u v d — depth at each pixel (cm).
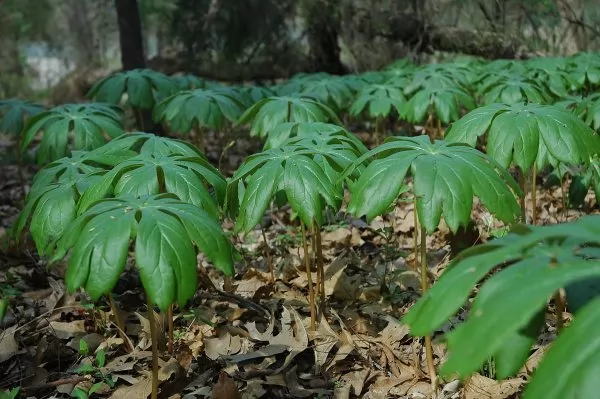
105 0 1262
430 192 179
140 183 218
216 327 280
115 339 275
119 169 223
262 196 218
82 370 243
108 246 160
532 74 495
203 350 268
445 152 193
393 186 186
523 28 941
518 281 98
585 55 622
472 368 91
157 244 158
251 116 362
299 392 238
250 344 269
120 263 158
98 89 495
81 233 167
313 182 217
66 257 369
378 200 187
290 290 321
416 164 185
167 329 284
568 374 85
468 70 558
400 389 240
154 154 239
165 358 258
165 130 736
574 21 938
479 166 185
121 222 163
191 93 431
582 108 348
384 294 312
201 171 230
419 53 917
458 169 182
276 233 407
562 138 229
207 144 689
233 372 248
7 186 557
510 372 117
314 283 327
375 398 237
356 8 911
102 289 157
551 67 554
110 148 266
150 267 156
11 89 1277
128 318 298
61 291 328
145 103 486
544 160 255
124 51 695
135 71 507
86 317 301
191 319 292
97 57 1393
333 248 375
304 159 223
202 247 166
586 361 84
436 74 468
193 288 159
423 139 208
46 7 1316
